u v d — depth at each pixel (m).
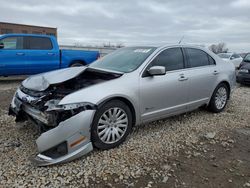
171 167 3.59
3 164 3.47
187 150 4.12
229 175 3.47
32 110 3.94
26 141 4.18
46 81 4.12
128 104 4.18
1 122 4.99
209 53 5.87
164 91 4.64
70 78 4.16
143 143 4.27
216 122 5.45
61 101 3.57
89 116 3.62
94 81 4.43
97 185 3.13
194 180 3.32
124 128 4.15
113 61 4.98
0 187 3.00
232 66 6.39
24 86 4.35
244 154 4.09
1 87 8.95
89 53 11.22
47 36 10.30
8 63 9.46
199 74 5.35
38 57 10.01
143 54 4.81
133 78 4.27
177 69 5.00
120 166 3.54
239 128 5.20
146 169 3.50
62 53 10.54
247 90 10.02
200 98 5.51
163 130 4.86
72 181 3.18
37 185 3.07
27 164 3.50
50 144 3.49
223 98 6.14
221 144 4.40
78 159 3.66
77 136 3.56
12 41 9.56
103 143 3.90
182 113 5.45
